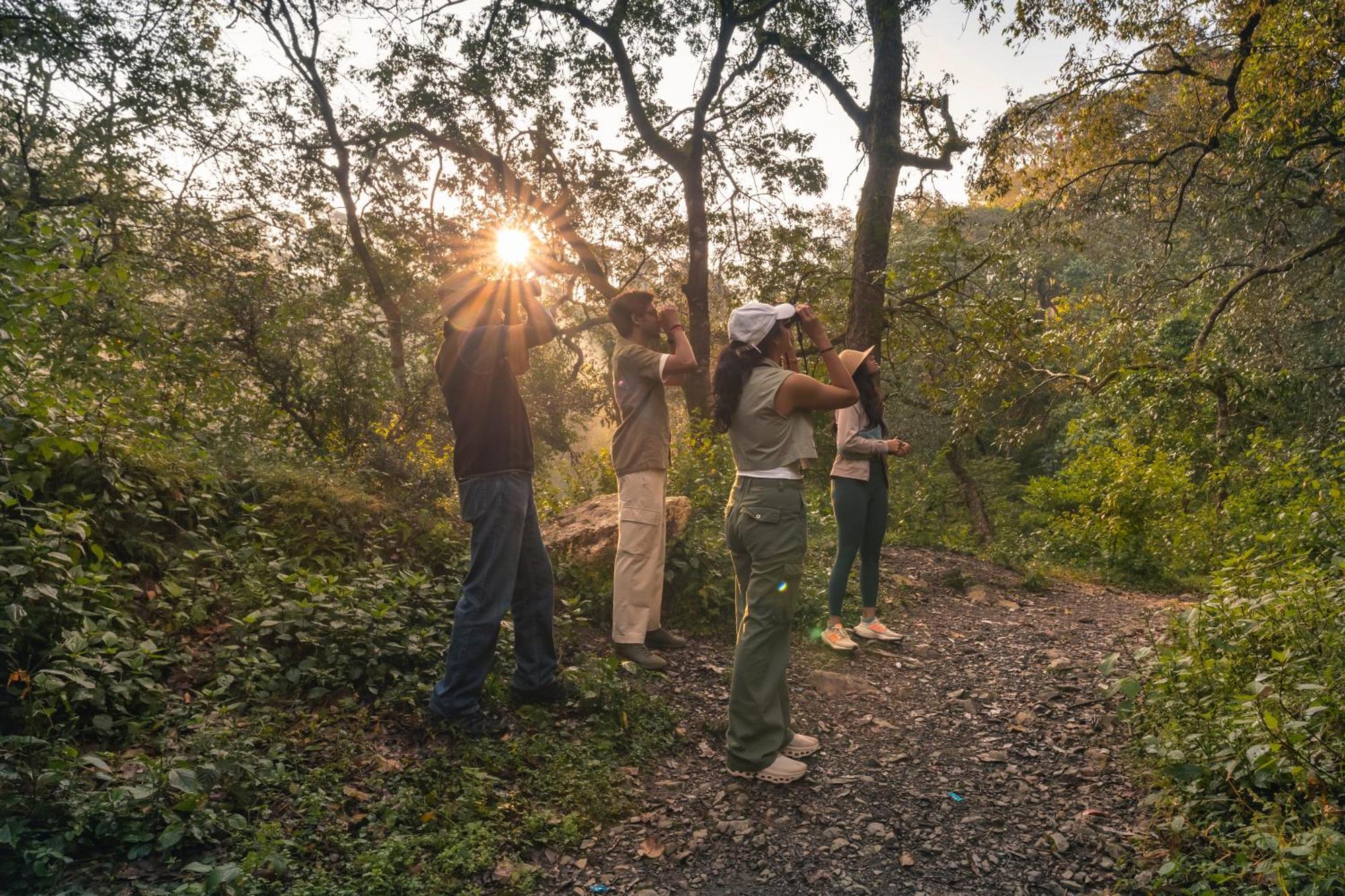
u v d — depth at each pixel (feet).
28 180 37.47
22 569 9.71
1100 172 48.39
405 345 49.14
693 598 17.88
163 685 10.94
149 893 7.35
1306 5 32.89
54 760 8.29
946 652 17.48
